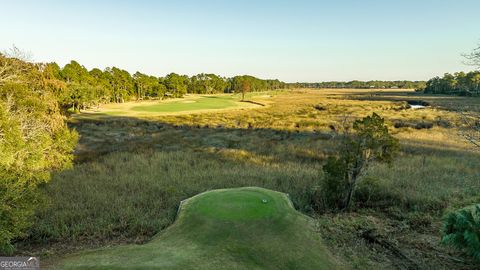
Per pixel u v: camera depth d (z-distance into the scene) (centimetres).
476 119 1598
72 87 6350
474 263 941
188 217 1163
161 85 11319
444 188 1622
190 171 2055
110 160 2391
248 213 1133
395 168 2022
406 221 1270
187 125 4828
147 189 1650
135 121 5184
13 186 927
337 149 2662
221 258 872
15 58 1659
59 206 1383
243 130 4241
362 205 1489
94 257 894
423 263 948
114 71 10488
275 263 886
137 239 1138
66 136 1567
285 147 2906
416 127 4044
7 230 884
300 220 1180
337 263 940
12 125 1010
